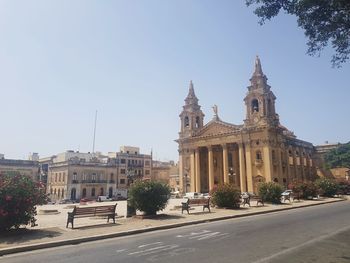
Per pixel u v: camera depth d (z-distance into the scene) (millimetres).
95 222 19078
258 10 11484
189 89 83188
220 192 28734
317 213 24719
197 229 16578
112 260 9977
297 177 74375
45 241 12852
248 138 65875
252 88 67812
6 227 14945
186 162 79062
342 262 9398
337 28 10922
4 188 14719
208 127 74875
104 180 83875
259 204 33312
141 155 95000
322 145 102000
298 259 9750
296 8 10891
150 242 13000
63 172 79562
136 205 21781
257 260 9625
